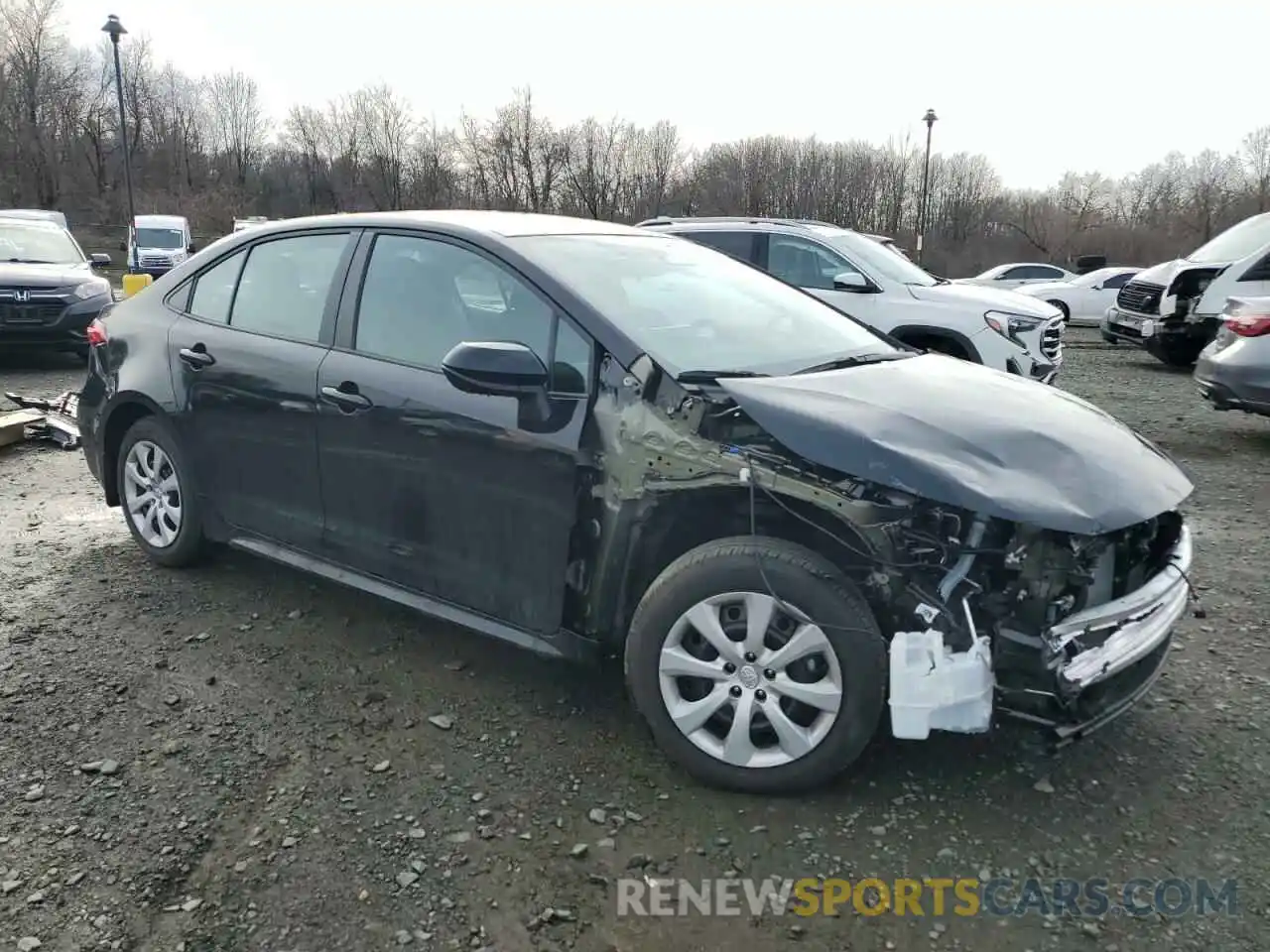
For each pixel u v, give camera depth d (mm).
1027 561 2652
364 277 3766
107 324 4762
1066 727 2688
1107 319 13984
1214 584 4645
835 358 3578
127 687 3523
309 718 3334
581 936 2379
